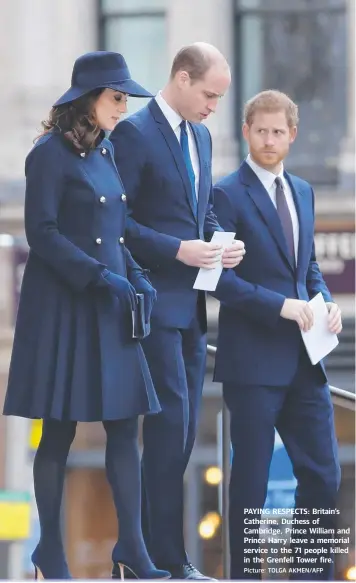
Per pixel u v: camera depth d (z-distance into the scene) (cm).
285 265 1766
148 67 4603
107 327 1573
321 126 4559
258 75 4562
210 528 2303
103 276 1550
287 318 1736
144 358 1602
